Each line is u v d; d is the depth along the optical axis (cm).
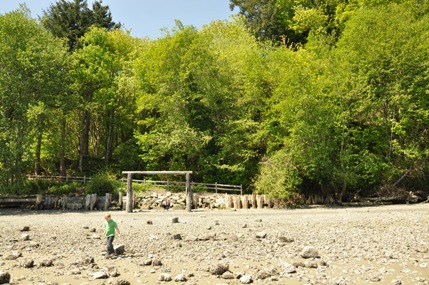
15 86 3203
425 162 3125
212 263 1105
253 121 3544
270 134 3447
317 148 2933
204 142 3466
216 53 3981
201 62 3747
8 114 3312
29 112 3078
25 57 3244
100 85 4256
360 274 969
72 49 4947
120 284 886
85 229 1817
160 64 3688
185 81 3791
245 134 3481
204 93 3709
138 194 3219
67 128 4494
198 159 3678
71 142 4559
